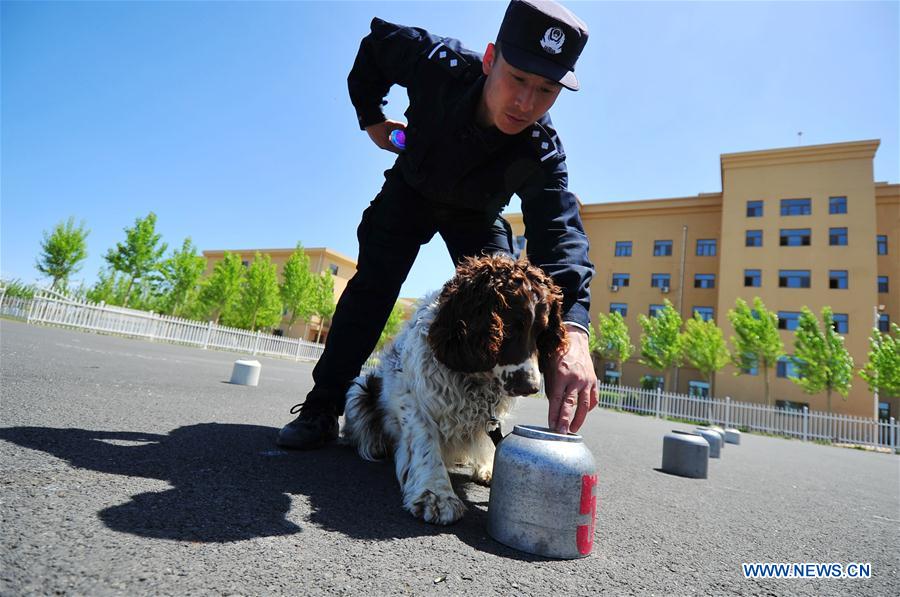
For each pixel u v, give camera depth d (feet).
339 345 9.64
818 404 83.97
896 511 11.88
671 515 8.28
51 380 12.87
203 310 128.16
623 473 12.37
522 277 6.28
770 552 6.78
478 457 8.02
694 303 103.86
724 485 12.52
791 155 93.20
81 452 6.66
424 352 6.93
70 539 4.11
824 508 10.94
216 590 3.64
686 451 13.26
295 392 21.16
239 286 120.78
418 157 8.43
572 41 6.76
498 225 10.09
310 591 3.85
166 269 102.47
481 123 7.77
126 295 97.45
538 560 5.21
